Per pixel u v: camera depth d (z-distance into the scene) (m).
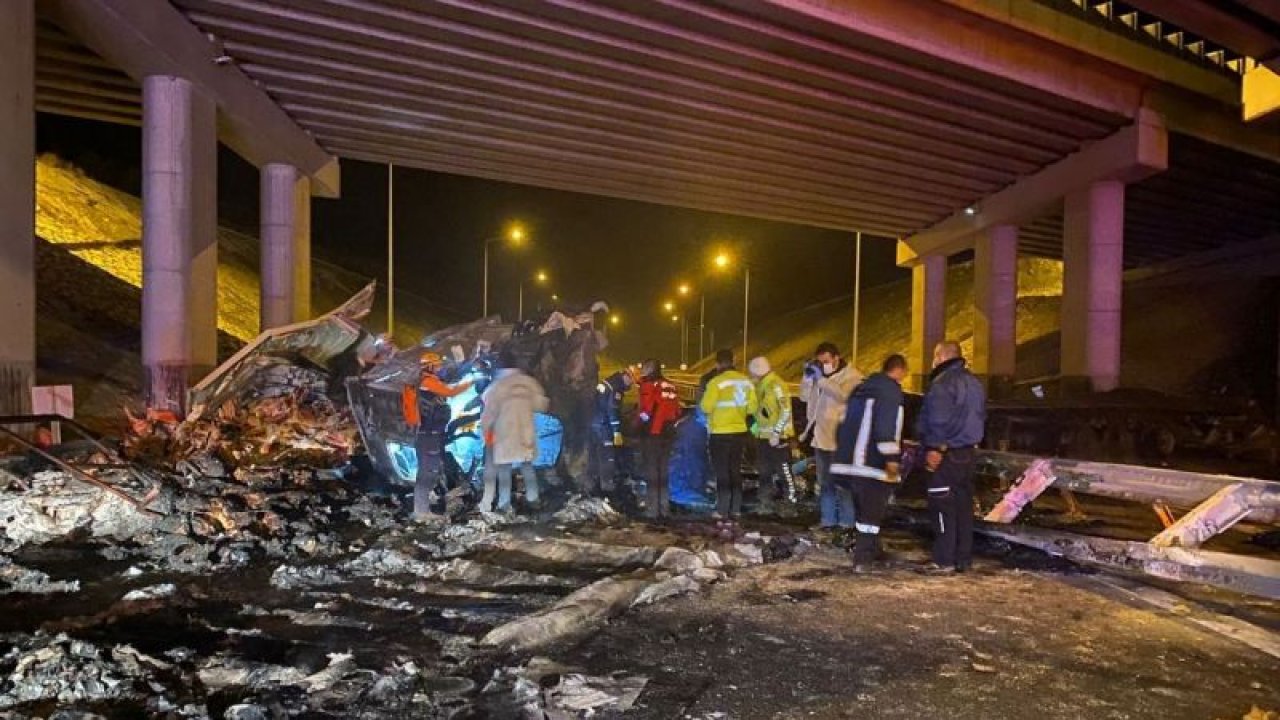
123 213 39.03
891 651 5.74
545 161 31.19
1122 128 29.06
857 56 22.31
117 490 9.05
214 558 8.12
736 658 5.56
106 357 21.33
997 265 37.41
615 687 5.00
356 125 26.98
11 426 12.09
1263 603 7.11
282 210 27.16
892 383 8.03
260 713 4.46
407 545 8.64
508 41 20.41
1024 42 24.50
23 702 4.68
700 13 19.50
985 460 10.85
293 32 19.98
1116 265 30.72
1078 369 31.34
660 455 10.59
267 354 14.05
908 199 37.09
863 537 8.05
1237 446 20.64
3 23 13.02
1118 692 5.05
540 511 10.36
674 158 30.59
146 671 5.15
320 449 12.43
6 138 13.14
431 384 9.90
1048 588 7.47
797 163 31.14
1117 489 9.05
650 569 7.61
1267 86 20.80
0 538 8.35
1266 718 4.66
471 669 5.29
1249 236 47.62
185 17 18.88
